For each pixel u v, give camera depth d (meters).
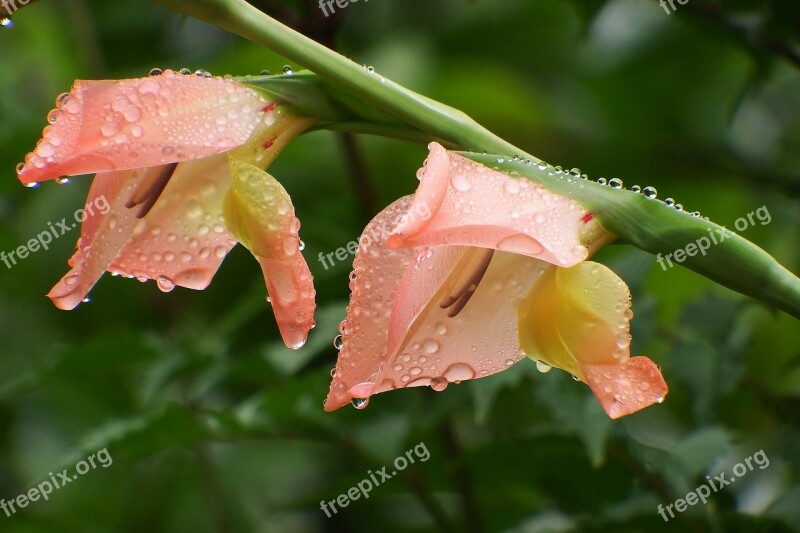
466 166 0.41
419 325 0.43
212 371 0.55
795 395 0.53
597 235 0.42
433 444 0.55
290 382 0.53
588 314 0.41
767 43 0.55
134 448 0.53
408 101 0.42
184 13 0.42
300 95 0.43
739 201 0.70
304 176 0.69
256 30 0.42
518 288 0.43
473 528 0.55
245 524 0.69
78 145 0.41
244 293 0.68
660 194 0.69
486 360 0.43
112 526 0.69
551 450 0.53
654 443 0.54
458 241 0.40
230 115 0.42
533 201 0.41
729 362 0.53
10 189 0.68
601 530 0.52
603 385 0.41
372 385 0.41
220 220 0.44
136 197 0.44
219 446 0.70
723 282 0.42
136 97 0.42
